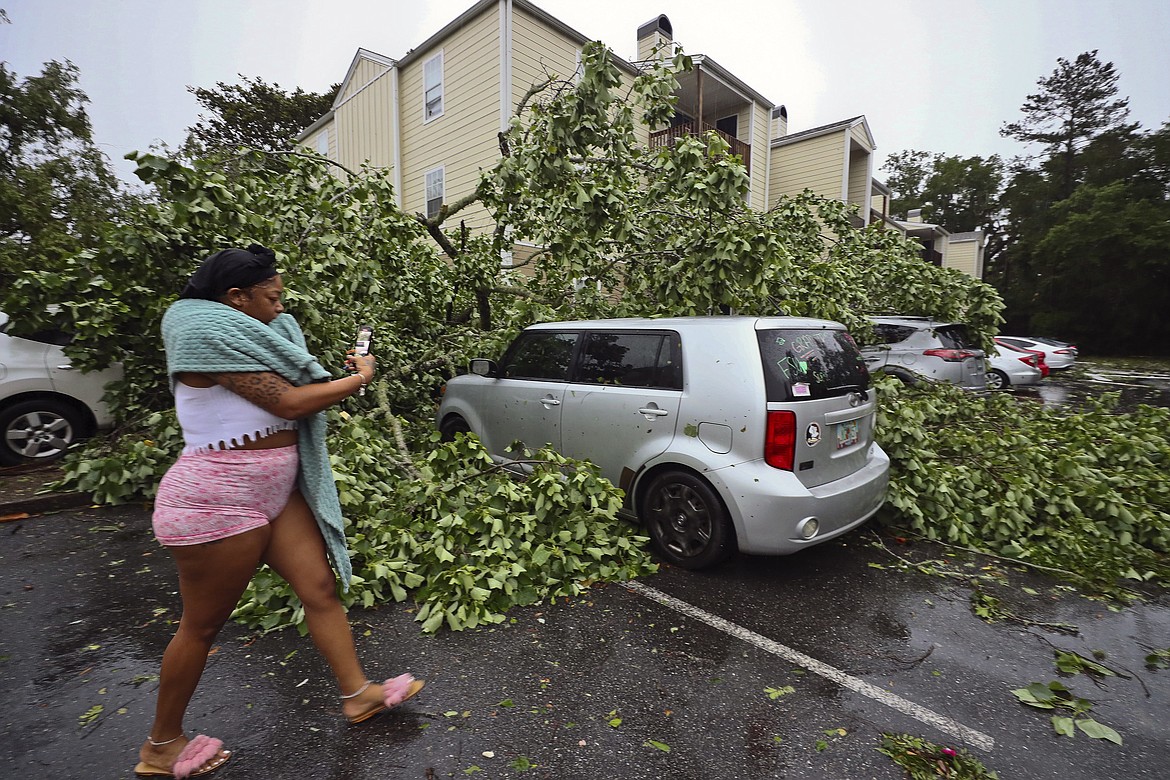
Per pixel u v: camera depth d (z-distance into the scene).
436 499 4.02
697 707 2.60
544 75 13.37
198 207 4.69
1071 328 34.06
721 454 3.72
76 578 3.65
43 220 16.70
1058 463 4.96
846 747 2.37
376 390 5.94
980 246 36.59
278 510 2.14
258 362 1.95
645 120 6.64
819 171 21.59
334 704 2.55
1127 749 2.39
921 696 2.71
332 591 2.32
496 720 2.48
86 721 2.42
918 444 4.92
